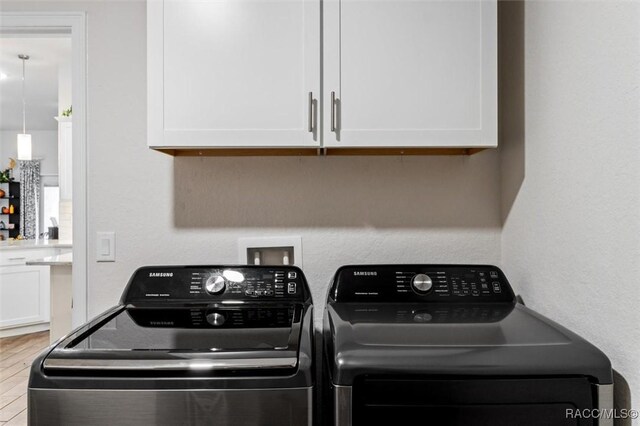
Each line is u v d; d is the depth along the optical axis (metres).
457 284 1.35
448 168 1.60
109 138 1.56
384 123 1.28
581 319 1.07
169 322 1.14
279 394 0.88
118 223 1.57
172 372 0.88
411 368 0.86
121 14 1.56
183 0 1.27
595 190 1.01
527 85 1.36
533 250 1.33
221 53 1.27
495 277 1.36
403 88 1.28
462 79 1.28
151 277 1.37
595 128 1.00
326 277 1.59
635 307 0.88
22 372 3.31
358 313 1.18
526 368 0.86
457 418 0.86
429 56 1.28
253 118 1.27
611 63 0.94
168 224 1.58
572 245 1.11
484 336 0.97
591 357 0.87
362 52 1.28
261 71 1.27
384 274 1.37
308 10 1.27
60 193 3.96
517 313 1.18
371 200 1.60
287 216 1.59
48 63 4.43
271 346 0.95
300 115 1.27
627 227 0.90
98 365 0.87
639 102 0.86
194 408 0.87
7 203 8.09
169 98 1.27
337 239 1.59
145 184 1.57
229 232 1.58
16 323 4.21
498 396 0.86
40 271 4.38
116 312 1.24
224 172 1.58
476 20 1.29
